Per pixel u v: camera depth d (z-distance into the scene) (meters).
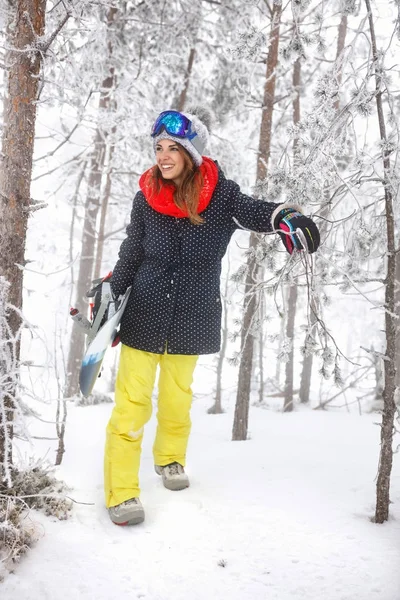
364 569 2.08
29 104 2.63
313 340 2.78
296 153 3.12
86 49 6.85
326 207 2.92
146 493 2.79
